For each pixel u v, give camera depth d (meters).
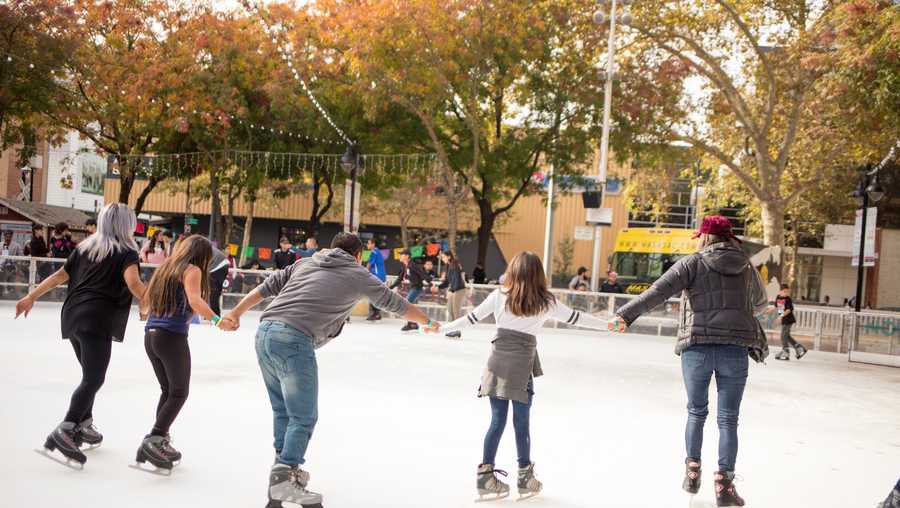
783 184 29.41
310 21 25.33
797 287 47.66
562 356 13.30
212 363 9.69
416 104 24.34
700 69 23.22
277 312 4.35
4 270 17.55
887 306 44.38
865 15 16.97
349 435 6.23
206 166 29.19
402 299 4.59
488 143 26.95
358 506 4.47
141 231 31.02
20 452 5.14
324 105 26.53
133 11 25.44
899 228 43.88
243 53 25.45
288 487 4.14
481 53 22.81
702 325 4.76
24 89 22.97
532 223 45.72
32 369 8.45
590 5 23.09
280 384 4.52
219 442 5.73
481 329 17.81
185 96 25.22
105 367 4.92
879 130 20.00
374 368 10.16
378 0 21.98
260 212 44.00
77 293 4.91
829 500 5.27
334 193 41.12
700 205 37.22
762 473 5.93
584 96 23.89
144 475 4.79
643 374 11.46
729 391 4.78
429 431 6.55
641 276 32.75
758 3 22.12
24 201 38.72
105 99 26.25
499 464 5.60
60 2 23.38
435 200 40.06
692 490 4.81
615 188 41.75
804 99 22.12
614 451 6.27
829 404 9.94
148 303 4.89
